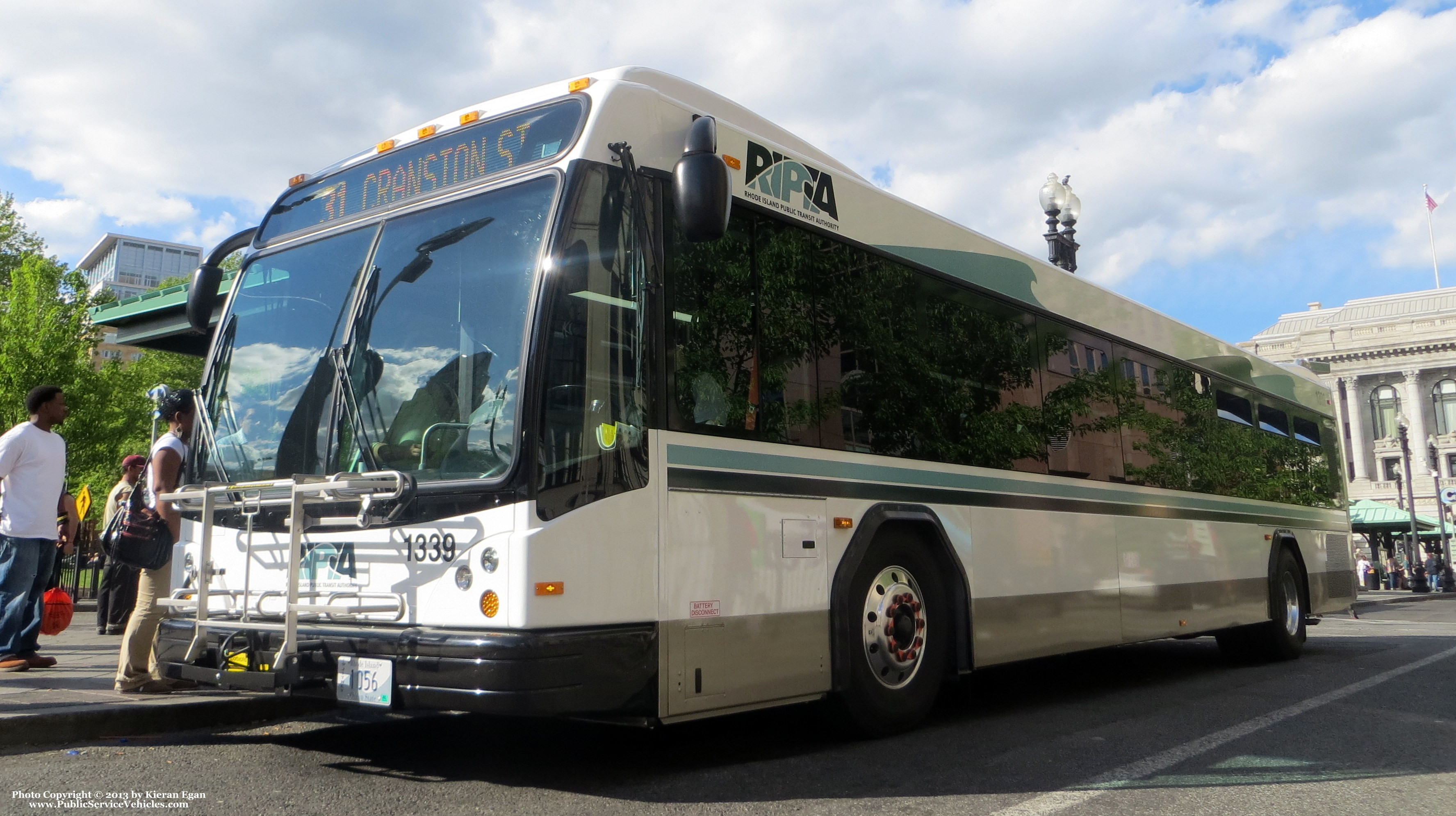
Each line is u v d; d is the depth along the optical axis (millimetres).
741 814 4125
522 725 6047
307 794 4328
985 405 6910
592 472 4297
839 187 5969
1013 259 7508
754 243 5293
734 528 4891
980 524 6621
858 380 5844
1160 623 8523
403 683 4168
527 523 4066
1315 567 11945
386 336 4754
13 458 6816
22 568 6859
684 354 4785
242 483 4934
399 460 4500
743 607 4875
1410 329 74250
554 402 4227
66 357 24750
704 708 4617
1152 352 9289
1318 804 4492
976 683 8711
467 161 4918
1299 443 12305
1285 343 80312
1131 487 8445
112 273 163125
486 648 3977
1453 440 72500
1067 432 7758
